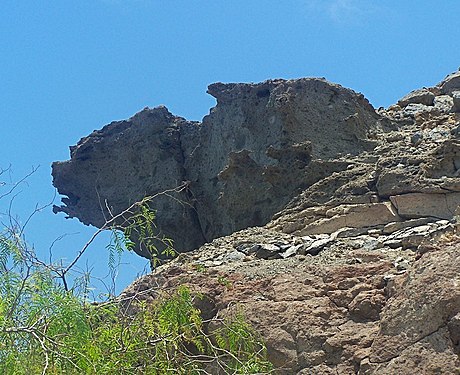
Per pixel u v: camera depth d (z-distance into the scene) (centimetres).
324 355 1191
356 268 1312
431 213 1748
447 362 1041
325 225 1806
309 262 1478
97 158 2642
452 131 2020
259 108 2256
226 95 2369
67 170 2684
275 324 1247
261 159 2191
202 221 2405
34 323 884
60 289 924
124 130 2633
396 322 1128
